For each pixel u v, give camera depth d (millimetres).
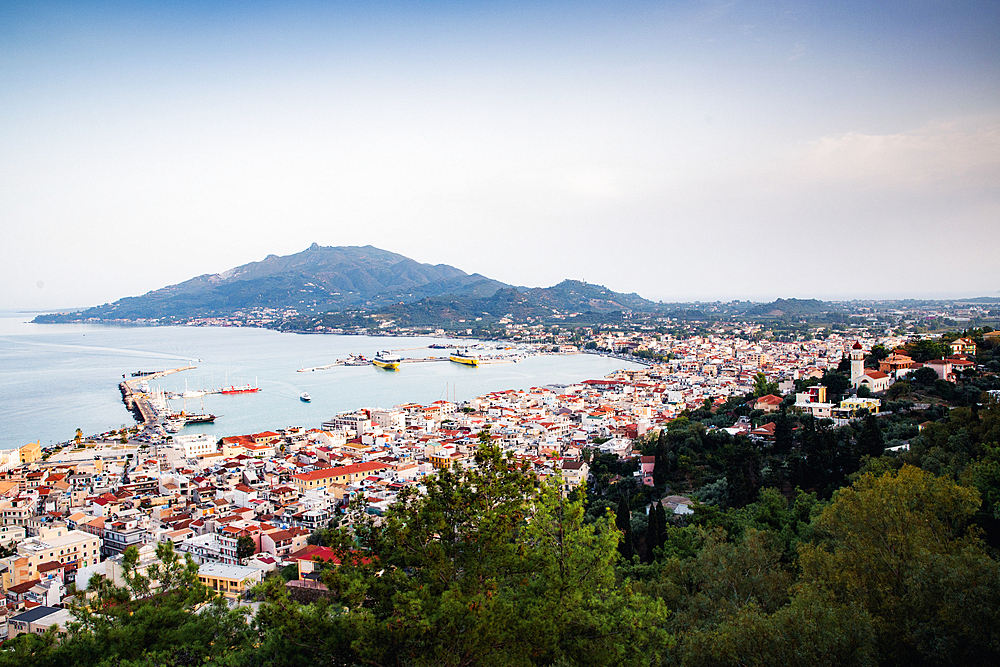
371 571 47094
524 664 43281
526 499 50938
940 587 53906
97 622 53812
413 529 46906
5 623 125125
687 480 194375
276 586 45812
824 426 189250
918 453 121312
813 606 55250
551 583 49844
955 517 73625
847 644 51312
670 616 80688
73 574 158125
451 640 41531
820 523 82375
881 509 69562
